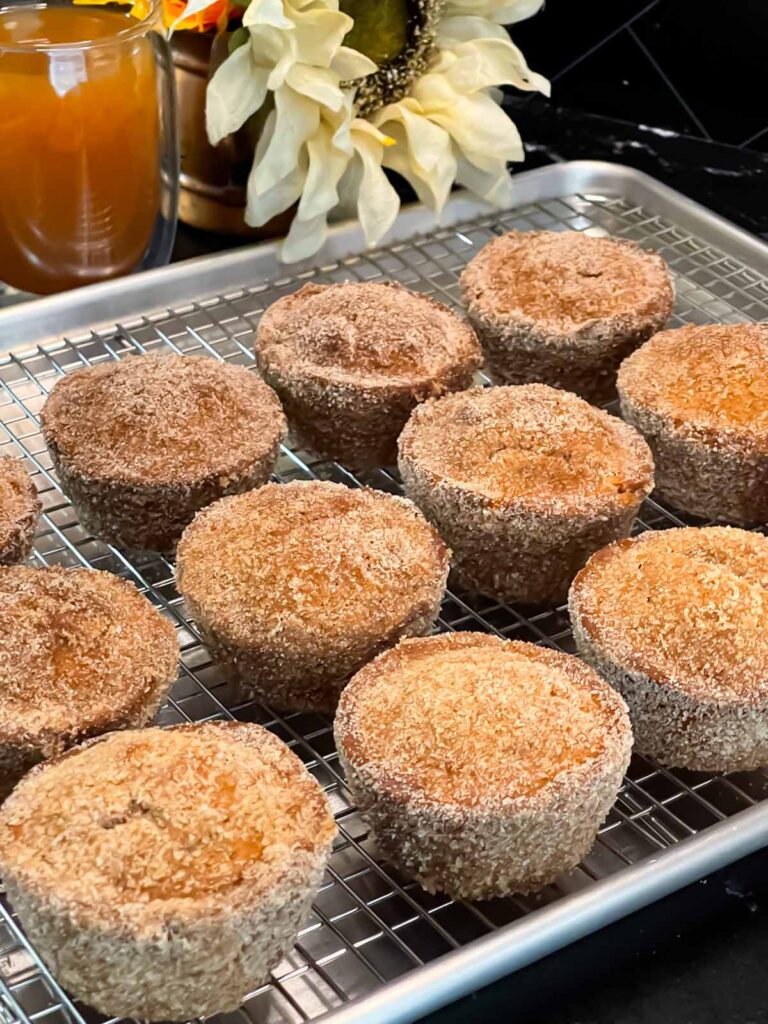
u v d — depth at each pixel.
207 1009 0.31
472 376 0.48
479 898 0.34
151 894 0.30
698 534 0.40
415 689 0.35
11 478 0.42
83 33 0.52
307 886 0.31
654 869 0.33
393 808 0.33
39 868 0.30
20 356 0.51
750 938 0.34
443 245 0.58
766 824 0.34
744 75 0.64
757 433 0.43
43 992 0.32
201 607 0.38
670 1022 0.32
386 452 0.47
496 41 0.55
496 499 0.41
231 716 0.39
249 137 0.55
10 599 0.36
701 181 0.64
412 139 0.55
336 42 0.51
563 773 0.33
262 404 0.45
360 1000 0.30
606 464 0.43
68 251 0.52
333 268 0.56
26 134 0.49
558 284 0.50
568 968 0.33
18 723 0.34
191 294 0.54
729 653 0.36
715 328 0.48
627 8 0.65
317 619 0.38
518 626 0.43
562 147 0.66
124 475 0.42
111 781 0.31
